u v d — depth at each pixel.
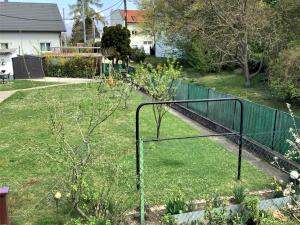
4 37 35.34
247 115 9.43
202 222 5.12
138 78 11.22
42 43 36.88
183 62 25.36
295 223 5.29
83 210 5.37
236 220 5.09
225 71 21.64
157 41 28.20
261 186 6.71
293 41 14.50
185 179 6.97
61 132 6.75
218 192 6.36
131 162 7.74
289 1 15.42
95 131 10.41
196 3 20.88
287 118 7.89
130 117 12.41
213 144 9.39
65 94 17.09
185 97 13.58
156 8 25.69
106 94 8.54
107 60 27.72
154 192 6.35
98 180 5.88
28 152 8.39
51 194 6.01
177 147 9.02
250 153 8.76
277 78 12.80
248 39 16.84
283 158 7.71
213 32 18.77
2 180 6.84
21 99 16.16
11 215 5.46
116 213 5.17
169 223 4.94
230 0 17.83
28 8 37.53
